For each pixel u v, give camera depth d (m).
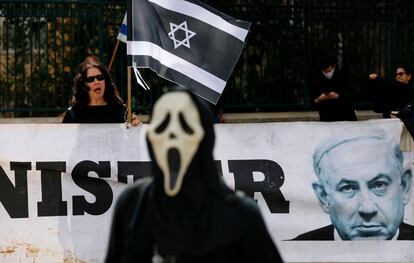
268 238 3.41
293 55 13.97
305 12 13.87
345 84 11.67
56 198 7.36
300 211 7.55
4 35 13.96
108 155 7.42
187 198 3.31
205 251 3.28
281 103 13.95
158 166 3.33
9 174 7.32
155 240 3.32
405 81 11.08
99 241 7.39
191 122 3.31
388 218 7.56
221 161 7.51
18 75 14.01
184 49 7.67
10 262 7.33
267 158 7.54
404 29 14.01
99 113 7.70
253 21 13.74
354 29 14.05
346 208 7.55
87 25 13.30
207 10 7.73
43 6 13.06
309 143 7.56
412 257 7.57
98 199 7.40
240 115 13.53
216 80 7.67
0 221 7.31
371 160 7.57
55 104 13.55
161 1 7.66
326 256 7.54
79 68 7.73
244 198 3.42
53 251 7.35
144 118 12.88
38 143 7.35
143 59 7.58
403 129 7.59
